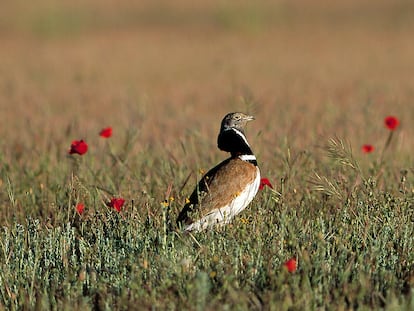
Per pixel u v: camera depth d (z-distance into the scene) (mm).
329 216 18203
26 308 14062
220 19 99188
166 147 27000
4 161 24859
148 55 71688
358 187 19047
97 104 44250
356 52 69188
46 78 56469
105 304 13672
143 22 103812
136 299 13727
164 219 15664
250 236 15820
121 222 17125
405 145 27984
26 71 60562
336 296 13523
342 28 89312
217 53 72250
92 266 15281
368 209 17109
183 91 49594
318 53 69688
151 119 36938
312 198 19859
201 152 25906
